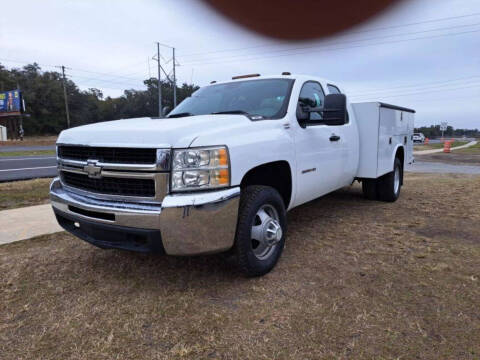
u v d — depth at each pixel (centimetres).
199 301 275
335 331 233
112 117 9094
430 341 221
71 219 312
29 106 7919
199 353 214
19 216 533
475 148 3469
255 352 214
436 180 915
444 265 333
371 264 338
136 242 273
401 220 493
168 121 304
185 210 249
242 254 292
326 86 466
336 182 466
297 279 308
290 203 362
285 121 348
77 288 301
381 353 211
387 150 563
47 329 242
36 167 1329
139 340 228
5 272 333
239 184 279
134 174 266
